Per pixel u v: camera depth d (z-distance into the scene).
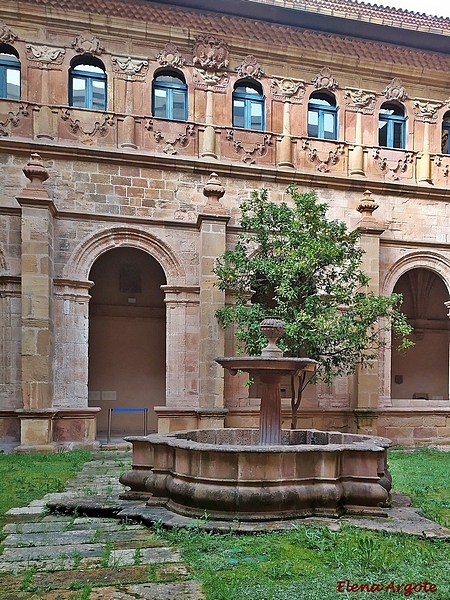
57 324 14.12
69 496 8.33
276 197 16.05
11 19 14.78
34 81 14.82
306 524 6.39
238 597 4.40
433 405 16.67
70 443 13.73
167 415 14.30
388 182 16.80
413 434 16.20
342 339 12.16
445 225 17.38
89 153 14.66
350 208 16.64
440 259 17.08
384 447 7.54
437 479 10.18
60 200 14.52
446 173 17.61
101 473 10.45
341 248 12.48
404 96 17.59
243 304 13.68
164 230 15.03
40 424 13.07
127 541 5.99
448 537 6.04
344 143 16.84
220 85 16.20
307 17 16.25
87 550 5.70
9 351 13.73
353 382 15.66
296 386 17.70
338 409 15.62
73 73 15.38
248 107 16.59
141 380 19.38
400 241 16.67
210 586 4.64
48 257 13.46
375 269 15.66
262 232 13.26
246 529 6.13
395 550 5.56
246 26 16.17
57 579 4.88
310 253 11.46
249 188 15.90
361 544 5.50
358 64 17.20
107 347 19.19
